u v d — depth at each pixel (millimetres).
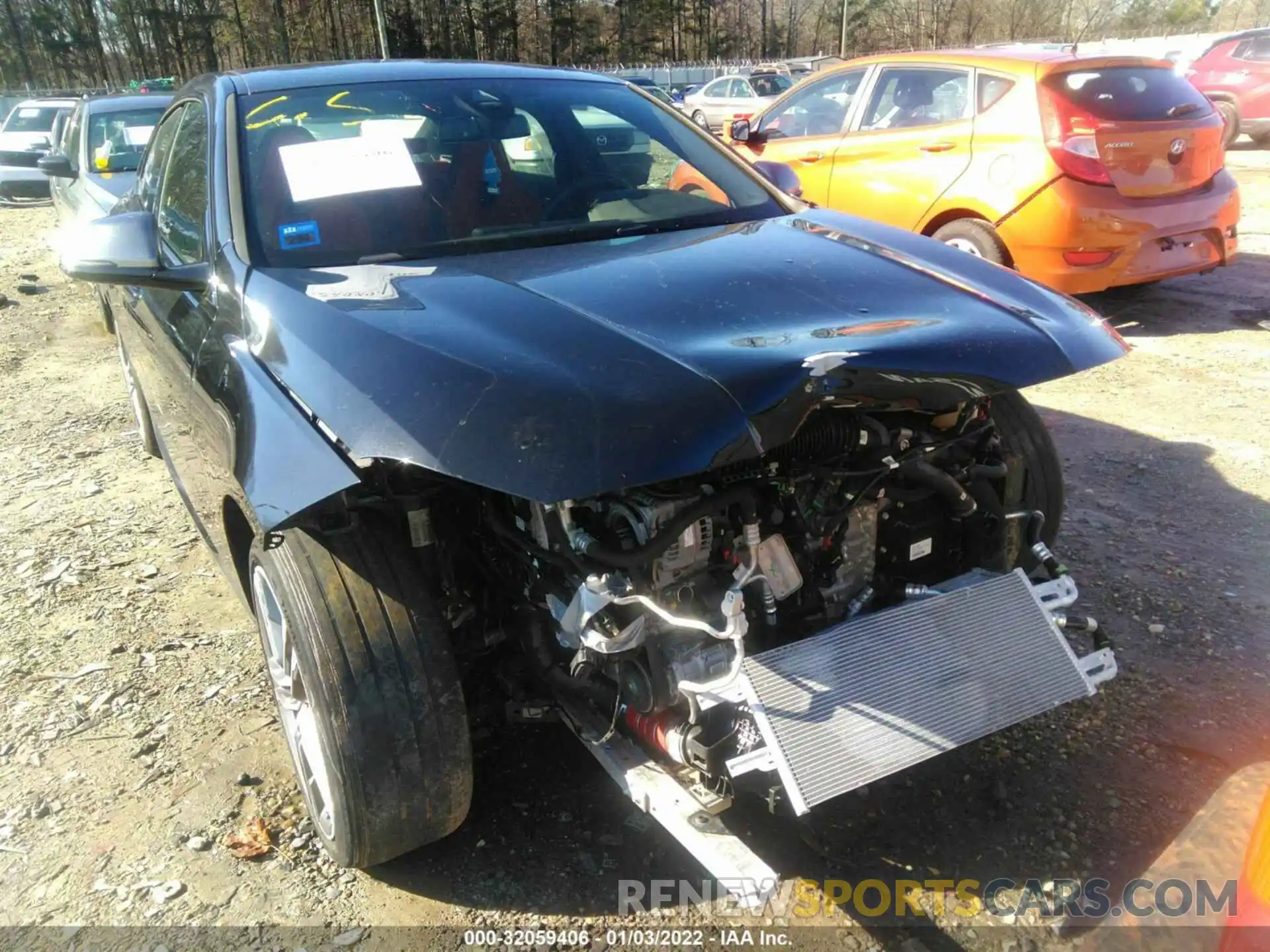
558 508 2135
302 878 2486
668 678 2170
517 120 3350
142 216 3061
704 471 2041
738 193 3418
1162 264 6582
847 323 2301
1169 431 5156
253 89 3291
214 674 3344
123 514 4617
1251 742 2861
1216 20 59500
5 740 3020
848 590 2486
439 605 2400
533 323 2236
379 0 29578
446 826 2357
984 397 2340
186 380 2898
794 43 78750
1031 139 6332
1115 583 3705
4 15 61250
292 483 2031
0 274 10586
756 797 2680
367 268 2689
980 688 2303
